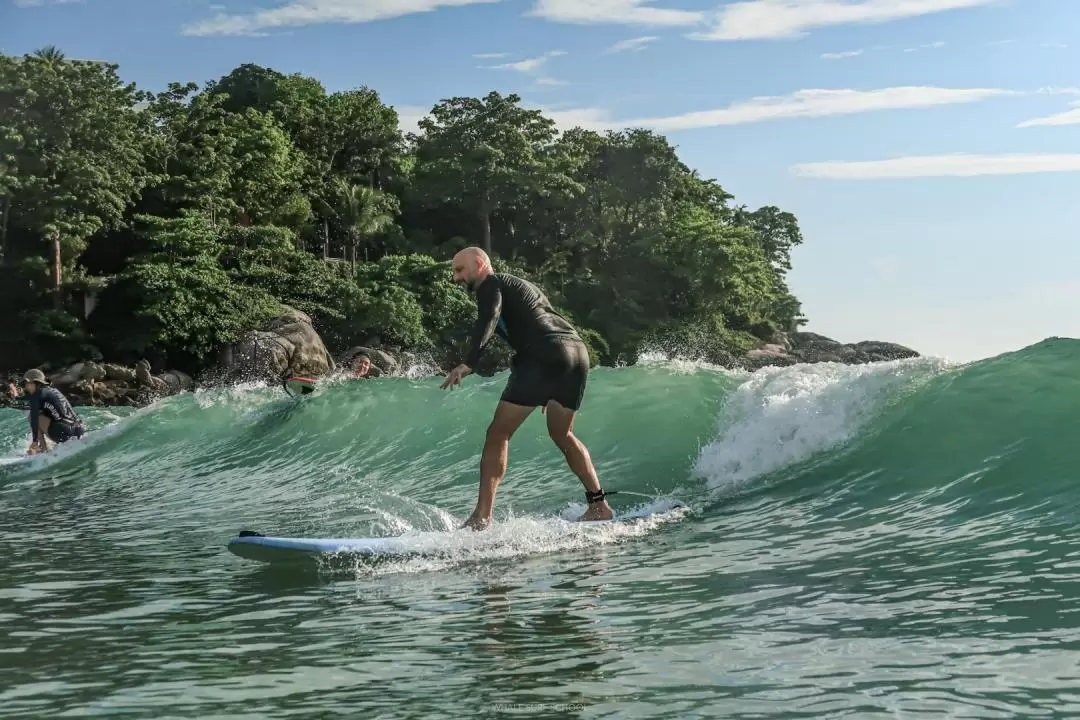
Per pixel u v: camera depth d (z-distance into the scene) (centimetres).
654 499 640
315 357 5528
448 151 8131
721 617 357
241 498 808
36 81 5197
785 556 459
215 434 1083
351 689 293
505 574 462
